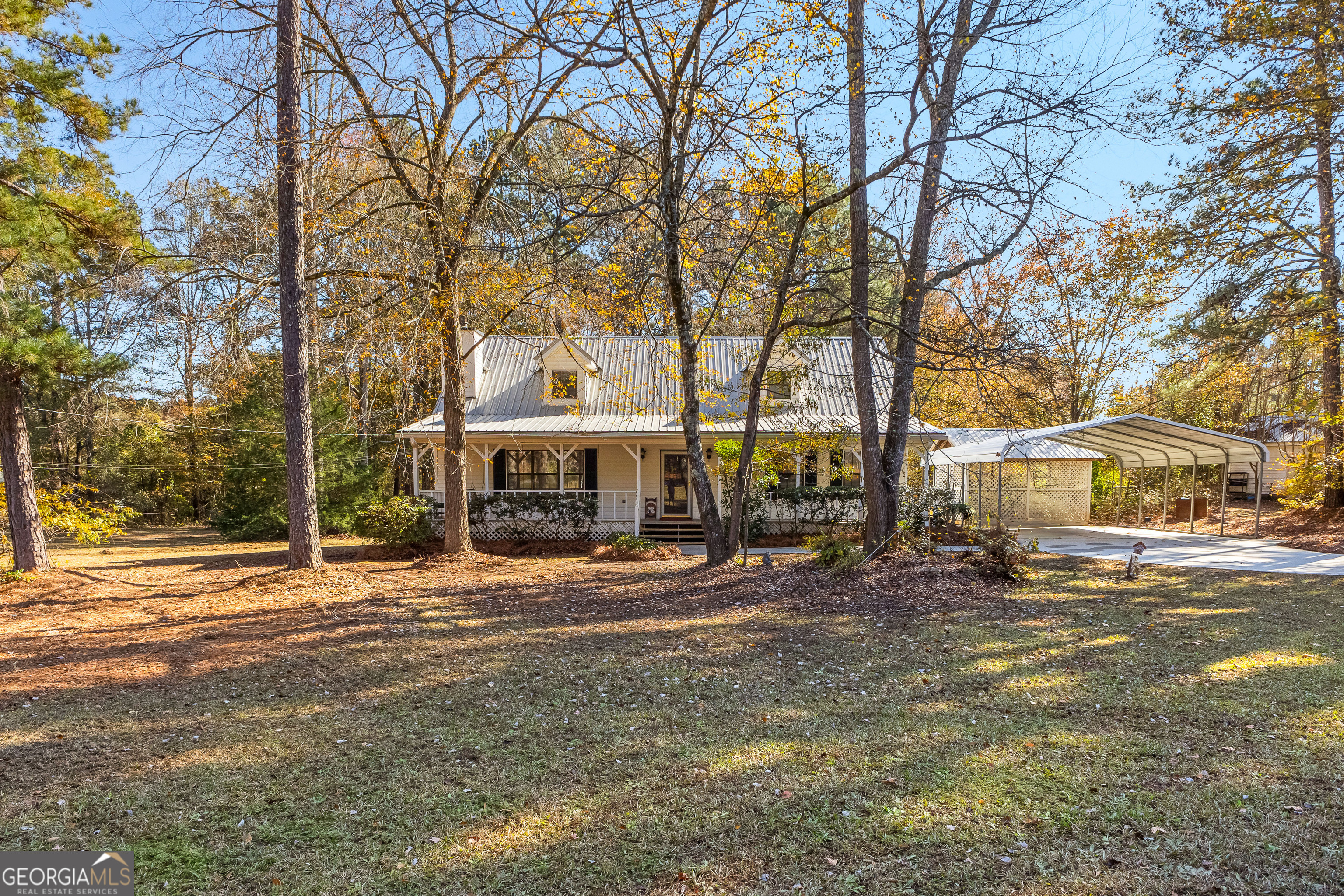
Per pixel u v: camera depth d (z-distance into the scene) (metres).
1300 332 18.42
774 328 12.24
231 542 21.88
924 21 10.20
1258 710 5.08
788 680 6.31
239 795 4.13
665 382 21.03
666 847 3.46
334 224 12.22
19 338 10.98
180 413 27.50
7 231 10.59
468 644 7.92
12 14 10.68
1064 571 12.31
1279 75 15.02
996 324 10.91
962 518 18.25
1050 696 5.59
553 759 4.61
